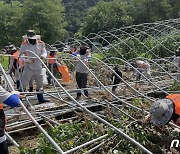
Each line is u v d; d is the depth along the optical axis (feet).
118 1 192.44
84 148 18.21
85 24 183.11
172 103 15.30
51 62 37.76
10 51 35.55
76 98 29.84
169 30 76.89
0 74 37.86
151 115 15.72
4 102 13.87
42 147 17.42
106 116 22.84
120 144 18.30
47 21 190.90
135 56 64.90
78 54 31.89
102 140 18.71
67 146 17.98
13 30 198.29
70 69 44.50
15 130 22.21
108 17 181.16
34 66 26.86
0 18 200.64
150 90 34.35
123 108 25.64
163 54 65.10
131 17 183.52
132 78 45.24
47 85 38.32
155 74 47.62
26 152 17.56
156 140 20.10
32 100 28.09
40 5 190.60
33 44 26.71
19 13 199.72
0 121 14.52
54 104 27.40
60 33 197.88
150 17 196.85
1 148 14.70
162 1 193.57
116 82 36.24
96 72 40.70
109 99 29.17
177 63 41.22
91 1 379.96
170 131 20.48
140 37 73.46
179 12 194.59
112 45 65.16
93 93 32.73
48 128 21.81
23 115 23.90
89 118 23.41
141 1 197.47
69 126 19.83
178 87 33.94
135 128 20.08
